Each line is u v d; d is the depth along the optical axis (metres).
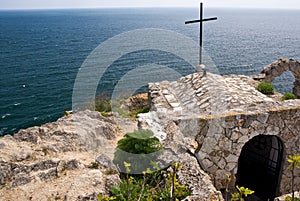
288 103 9.62
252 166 11.49
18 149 6.49
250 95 10.50
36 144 6.98
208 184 5.91
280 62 13.24
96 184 5.62
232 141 8.99
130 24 120.31
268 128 9.07
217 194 5.57
